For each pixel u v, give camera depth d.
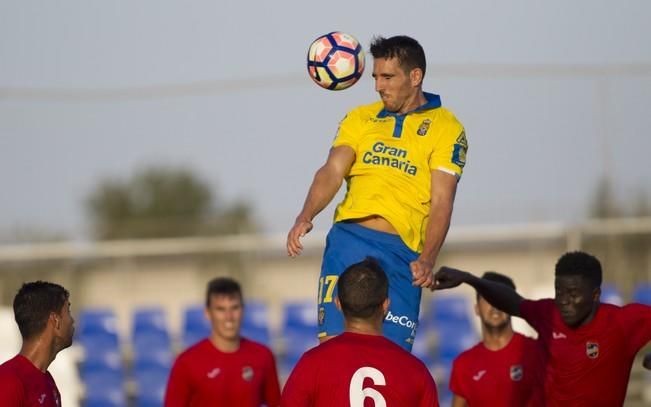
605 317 24.53
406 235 21.84
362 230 21.98
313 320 68.06
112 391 65.06
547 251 68.94
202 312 67.44
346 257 21.95
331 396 19.48
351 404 19.38
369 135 22.25
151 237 72.12
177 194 136.62
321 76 22.30
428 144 21.91
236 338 35.34
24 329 21.94
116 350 66.44
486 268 70.12
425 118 22.14
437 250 21.17
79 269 69.94
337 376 19.50
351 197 22.28
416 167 21.89
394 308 21.77
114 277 70.19
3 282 69.44
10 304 69.06
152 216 136.12
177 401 34.81
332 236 22.41
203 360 34.84
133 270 70.25
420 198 21.89
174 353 68.25
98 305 69.88
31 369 21.70
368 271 19.95
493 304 26.31
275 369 35.78
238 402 34.94
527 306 25.77
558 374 25.08
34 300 21.92
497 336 31.88
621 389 25.02
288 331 67.75
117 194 136.50
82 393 65.00
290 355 67.00
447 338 66.75
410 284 21.89
